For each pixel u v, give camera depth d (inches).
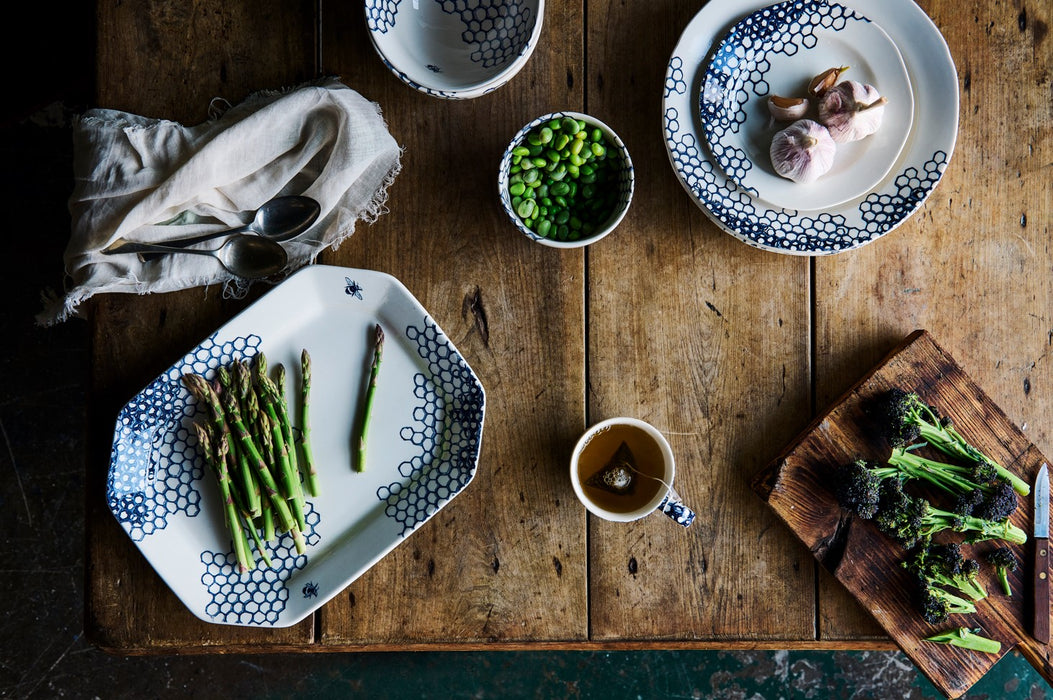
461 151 57.3
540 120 53.0
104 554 55.1
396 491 56.5
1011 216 58.0
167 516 54.9
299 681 85.0
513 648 56.3
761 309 57.4
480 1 56.0
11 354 87.9
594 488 55.2
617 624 55.9
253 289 56.7
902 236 57.9
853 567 54.2
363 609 55.6
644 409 57.1
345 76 57.1
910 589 54.1
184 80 56.5
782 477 54.3
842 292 57.7
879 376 55.1
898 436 52.7
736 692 86.0
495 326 57.0
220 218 55.6
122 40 56.4
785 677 86.3
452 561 55.9
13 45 77.7
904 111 55.4
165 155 54.9
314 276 54.9
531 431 56.7
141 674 85.5
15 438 87.7
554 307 56.9
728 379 57.3
